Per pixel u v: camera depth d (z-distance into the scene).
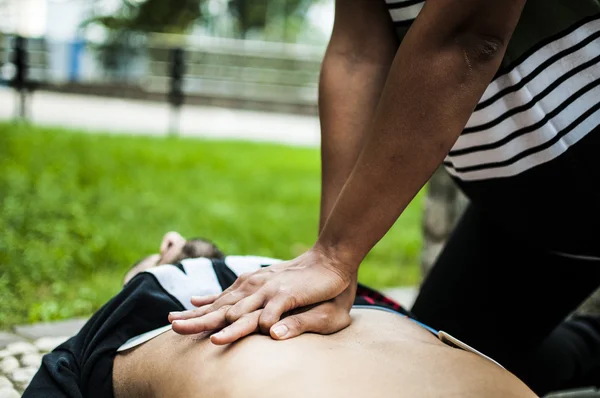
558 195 1.41
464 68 1.11
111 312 1.51
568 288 1.77
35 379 1.44
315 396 1.03
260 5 26.67
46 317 2.79
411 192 1.17
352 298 1.31
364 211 1.19
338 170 1.42
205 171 7.33
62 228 4.24
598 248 1.49
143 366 1.34
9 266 3.43
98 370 1.42
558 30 1.28
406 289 3.65
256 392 1.08
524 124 1.35
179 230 4.72
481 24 1.11
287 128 13.30
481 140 1.41
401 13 1.38
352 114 1.44
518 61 1.29
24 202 4.82
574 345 2.03
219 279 1.57
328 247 1.25
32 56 13.20
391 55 1.48
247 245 4.57
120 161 7.17
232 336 1.16
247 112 14.52
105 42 16.23
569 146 1.35
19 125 8.81
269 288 1.23
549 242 1.55
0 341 2.43
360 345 1.19
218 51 14.50
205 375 1.18
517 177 1.43
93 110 12.61
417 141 1.13
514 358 1.86
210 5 26.17
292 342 1.16
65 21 23.75
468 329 1.85
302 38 27.11
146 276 1.54
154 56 14.98
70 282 3.46
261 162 8.48
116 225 4.62
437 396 1.03
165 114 13.12
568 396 2.41
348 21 1.50
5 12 19.72
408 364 1.11
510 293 1.80
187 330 1.19
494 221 1.77
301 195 6.59
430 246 3.39
